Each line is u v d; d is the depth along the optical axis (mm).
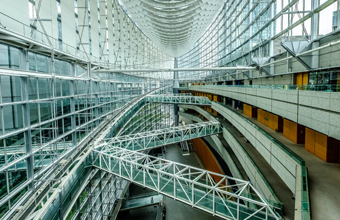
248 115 21016
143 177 11188
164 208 19672
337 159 8789
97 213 15117
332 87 7105
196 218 18922
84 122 15461
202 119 38562
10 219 6871
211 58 41688
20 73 7129
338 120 6781
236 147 16141
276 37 15398
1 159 8578
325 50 9648
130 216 19938
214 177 24000
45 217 7512
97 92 18188
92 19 19594
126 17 31875
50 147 9891
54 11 12938
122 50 29797
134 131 30109
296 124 11406
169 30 30312
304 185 6359
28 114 7953
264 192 10008
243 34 24312
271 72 15766
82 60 14258
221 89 27703
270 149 10484
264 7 17781
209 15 26922
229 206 9039
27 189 8250
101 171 15648
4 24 8633
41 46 9398
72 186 10258
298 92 9539
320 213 5723
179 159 32781
